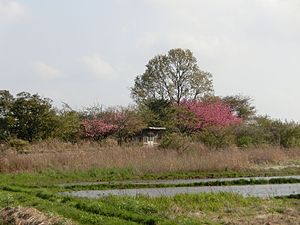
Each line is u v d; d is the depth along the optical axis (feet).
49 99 234.58
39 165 150.20
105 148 176.45
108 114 254.68
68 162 153.17
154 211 74.49
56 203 83.35
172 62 321.93
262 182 129.90
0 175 141.59
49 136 225.35
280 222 67.56
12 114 225.56
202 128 263.29
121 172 149.38
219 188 118.73
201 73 324.80
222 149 184.96
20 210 71.87
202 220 68.54
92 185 125.49
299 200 91.76
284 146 223.51
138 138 257.14
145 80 328.08
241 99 347.77
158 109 302.25
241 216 73.31
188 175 148.05
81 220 65.87
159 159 157.99
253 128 237.25
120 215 69.77
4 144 189.47
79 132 242.17
